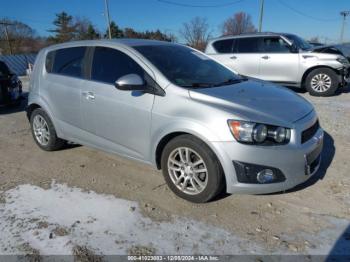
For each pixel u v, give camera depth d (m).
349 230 2.91
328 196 3.48
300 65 9.00
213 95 3.29
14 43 59.75
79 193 3.69
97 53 4.14
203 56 4.50
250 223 3.05
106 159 4.64
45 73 4.79
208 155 3.12
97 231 2.99
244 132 2.96
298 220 3.08
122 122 3.78
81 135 4.39
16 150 5.21
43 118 4.89
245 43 9.61
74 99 4.29
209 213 3.23
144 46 4.00
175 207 3.35
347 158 4.44
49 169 4.39
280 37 9.23
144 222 3.11
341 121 6.25
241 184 3.05
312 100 8.54
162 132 3.39
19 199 3.60
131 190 3.73
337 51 9.36
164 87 3.43
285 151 3.00
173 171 3.48
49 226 3.08
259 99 3.39
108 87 3.88
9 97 8.02
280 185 3.08
